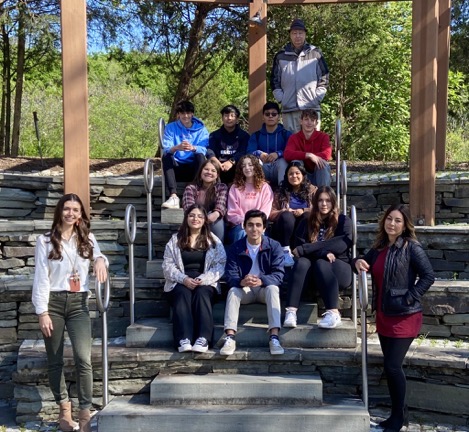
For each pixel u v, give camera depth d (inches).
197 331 219.3
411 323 198.5
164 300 241.6
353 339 221.0
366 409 200.7
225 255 229.8
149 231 256.4
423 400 214.1
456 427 209.3
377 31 547.8
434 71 263.0
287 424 195.3
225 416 195.9
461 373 209.0
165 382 206.5
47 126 746.8
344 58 539.5
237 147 290.5
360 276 198.4
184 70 438.0
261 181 251.4
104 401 209.5
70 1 259.4
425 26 263.0
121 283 241.4
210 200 253.3
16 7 382.0
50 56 464.4
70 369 219.5
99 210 297.6
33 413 220.7
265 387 204.8
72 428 209.9
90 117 850.8
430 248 259.3
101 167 353.4
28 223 262.5
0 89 650.2
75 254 205.8
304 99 315.0
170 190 275.0
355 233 224.5
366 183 301.0
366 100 589.0
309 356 215.3
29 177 295.3
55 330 205.5
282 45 485.1
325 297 223.6
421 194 267.3
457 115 640.4
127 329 226.4
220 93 672.4
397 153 593.0
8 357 241.1
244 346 223.3
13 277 254.8
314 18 489.7
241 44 448.5
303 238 236.2
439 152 364.2
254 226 223.6
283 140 287.9
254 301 226.1
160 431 196.9
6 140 478.0
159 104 906.7
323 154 271.0
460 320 233.0
